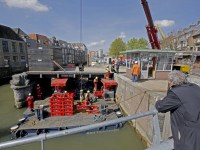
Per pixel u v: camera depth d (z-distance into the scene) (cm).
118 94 1346
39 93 1423
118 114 1041
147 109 745
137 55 1151
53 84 1226
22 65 3534
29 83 1360
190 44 3153
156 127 194
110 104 1255
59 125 857
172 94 164
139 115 183
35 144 764
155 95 685
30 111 1038
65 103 993
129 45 3972
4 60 3030
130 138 820
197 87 168
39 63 1495
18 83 1242
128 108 1053
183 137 148
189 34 3416
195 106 146
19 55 3466
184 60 2867
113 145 759
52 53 1498
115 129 897
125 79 1180
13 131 827
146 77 1163
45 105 1227
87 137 820
